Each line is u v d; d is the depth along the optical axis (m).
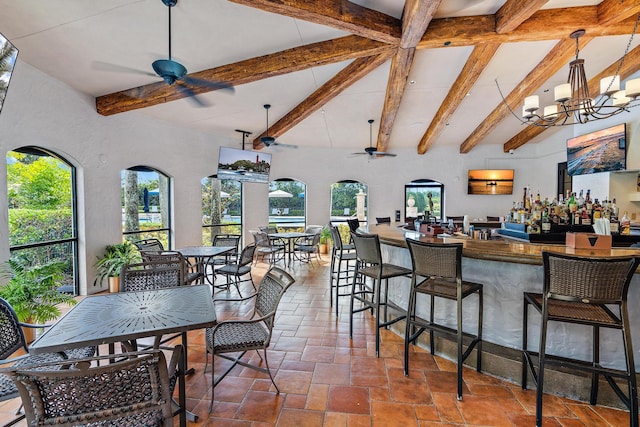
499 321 2.51
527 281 2.39
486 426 1.90
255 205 7.90
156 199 5.88
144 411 1.28
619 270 1.71
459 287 2.22
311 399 2.15
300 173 8.41
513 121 6.97
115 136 4.87
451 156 8.52
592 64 4.73
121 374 1.23
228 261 4.95
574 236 2.34
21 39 3.08
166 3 2.73
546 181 7.89
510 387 2.30
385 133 6.41
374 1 3.07
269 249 6.40
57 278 3.54
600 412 2.03
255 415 1.99
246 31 3.34
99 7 2.77
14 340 1.91
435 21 3.50
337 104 5.87
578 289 1.80
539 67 4.55
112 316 1.80
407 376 2.44
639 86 2.99
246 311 3.86
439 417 1.98
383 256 3.75
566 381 2.18
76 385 1.18
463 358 2.25
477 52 4.05
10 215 3.53
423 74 4.81
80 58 3.52
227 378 2.40
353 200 8.85
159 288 2.40
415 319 2.87
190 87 4.02
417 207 8.72
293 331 3.27
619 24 3.40
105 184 4.70
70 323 1.70
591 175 5.82
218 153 6.99
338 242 3.93
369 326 3.42
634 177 5.30
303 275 5.83
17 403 2.13
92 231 4.50
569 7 3.42
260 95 5.14
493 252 2.26
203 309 1.92
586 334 2.21
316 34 3.54
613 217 2.95
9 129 3.33
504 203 8.45
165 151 5.85
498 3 3.28
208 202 7.01
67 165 4.26
